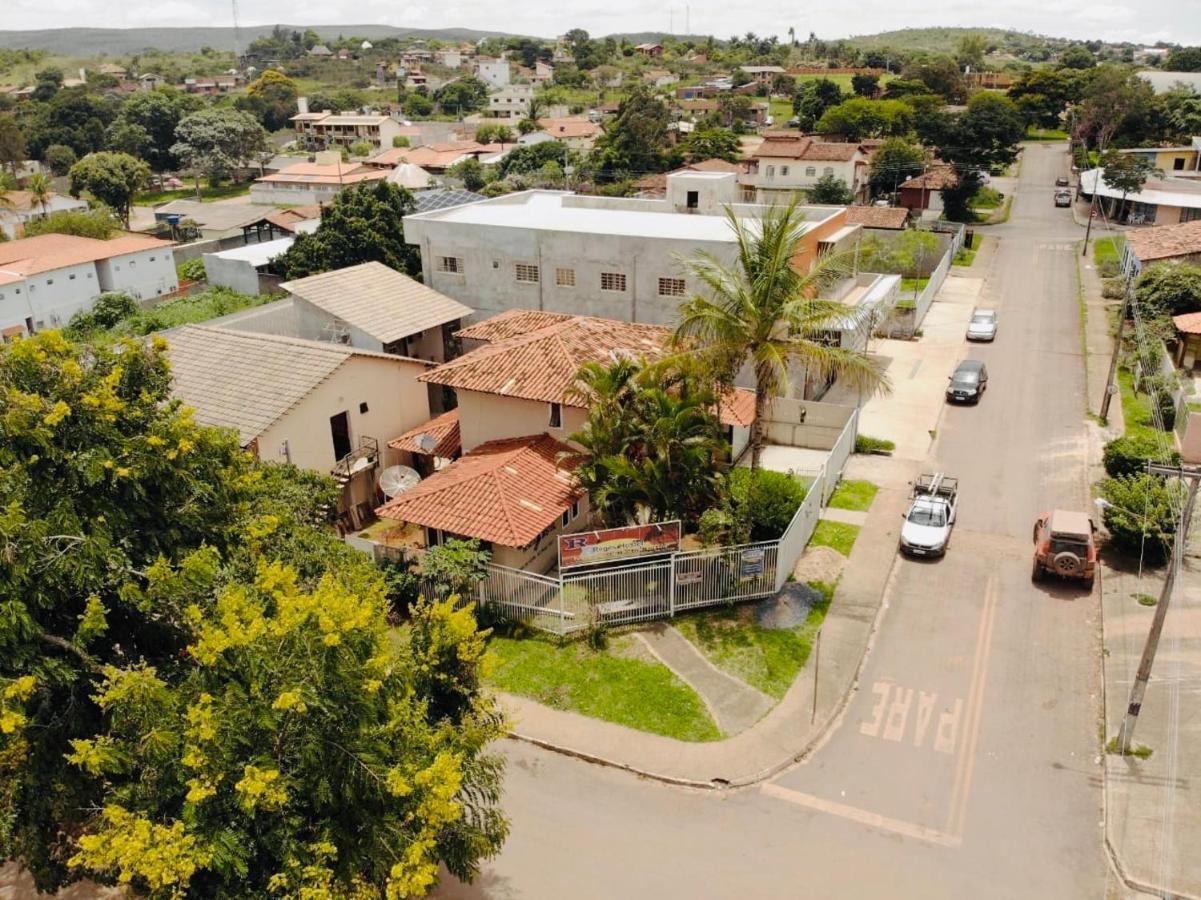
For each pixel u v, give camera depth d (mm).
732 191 47719
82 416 13688
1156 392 36312
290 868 11281
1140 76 130250
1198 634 22172
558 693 21094
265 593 13297
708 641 22688
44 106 169625
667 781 18516
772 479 27000
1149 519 24812
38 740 12906
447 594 23875
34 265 63875
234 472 16438
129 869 10688
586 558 23203
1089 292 56250
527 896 15820
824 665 21656
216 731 11148
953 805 17562
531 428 29094
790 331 24891
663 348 28531
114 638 14445
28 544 12367
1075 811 17281
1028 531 27781
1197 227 56094
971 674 21297
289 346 31531
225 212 102000
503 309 40531
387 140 161875
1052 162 108062
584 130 136750
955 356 44875
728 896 15727
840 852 16594
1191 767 18094
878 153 88688
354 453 30828
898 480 31391
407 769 11922
